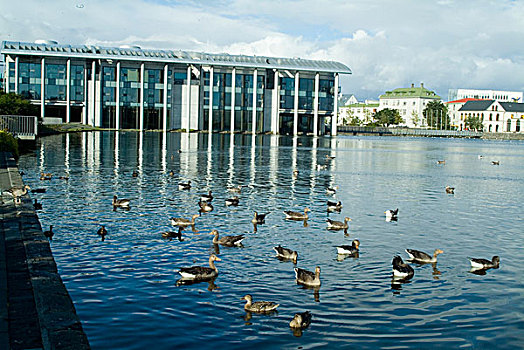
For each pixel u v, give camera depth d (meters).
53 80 135.25
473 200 42.16
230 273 21.33
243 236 25.81
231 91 148.75
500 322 17.50
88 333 15.58
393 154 94.06
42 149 74.06
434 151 110.81
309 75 156.00
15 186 35.19
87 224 28.48
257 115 153.62
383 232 29.38
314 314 17.62
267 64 146.25
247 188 44.50
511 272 22.73
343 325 16.88
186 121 146.50
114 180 45.88
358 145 120.62
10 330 13.60
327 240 27.16
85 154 69.31
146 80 142.12
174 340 15.39
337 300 18.91
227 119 150.25
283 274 21.48
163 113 144.25
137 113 142.75
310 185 47.78
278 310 17.86
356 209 36.19
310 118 164.75
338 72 154.88
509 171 68.50
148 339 15.37
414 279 21.47
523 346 15.87
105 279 20.00
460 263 23.91
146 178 48.12
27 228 24.05
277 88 151.75
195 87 146.88
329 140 138.00
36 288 16.44
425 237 28.56
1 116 81.00
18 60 131.25
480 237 28.97
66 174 48.25
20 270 18.09
